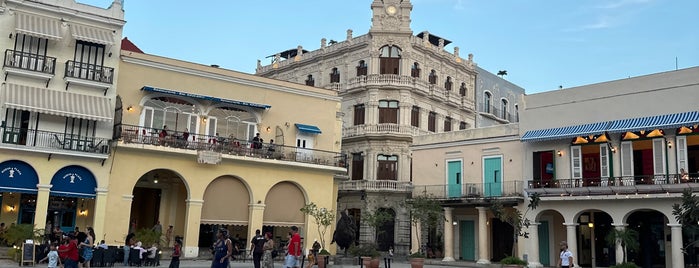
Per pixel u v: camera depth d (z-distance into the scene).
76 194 31.55
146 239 30.98
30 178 30.50
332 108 41.81
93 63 32.81
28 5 31.08
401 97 49.47
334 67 53.16
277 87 39.34
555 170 36.81
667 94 32.75
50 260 19.31
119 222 32.31
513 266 24.77
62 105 31.05
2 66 30.25
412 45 50.31
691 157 32.16
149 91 34.53
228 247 18.33
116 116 32.81
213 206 35.50
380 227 48.28
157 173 37.75
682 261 31.09
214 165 35.50
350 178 50.69
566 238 37.66
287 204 38.25
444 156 43.19
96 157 31.84
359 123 50.78
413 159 45.38
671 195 31.38
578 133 35.06
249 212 36.62
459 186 41.47
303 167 38.47
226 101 36.91
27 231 27.27
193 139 35.84
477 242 41.69
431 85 51.50
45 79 31.17
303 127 39.66
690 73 32.03
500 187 39.09
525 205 37.66
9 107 29.45
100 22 33.03
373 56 49.94
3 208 31.25
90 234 21.89
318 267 28.70
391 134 48.78
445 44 56.84
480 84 57.88
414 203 39.94
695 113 31.41
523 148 38.47
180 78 35.81
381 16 50.34
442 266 37.16
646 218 35.53
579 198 34.81
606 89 35.19
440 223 45.16
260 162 36.75
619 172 34.28
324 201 39.41
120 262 27.86
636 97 33.91
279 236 40.22
